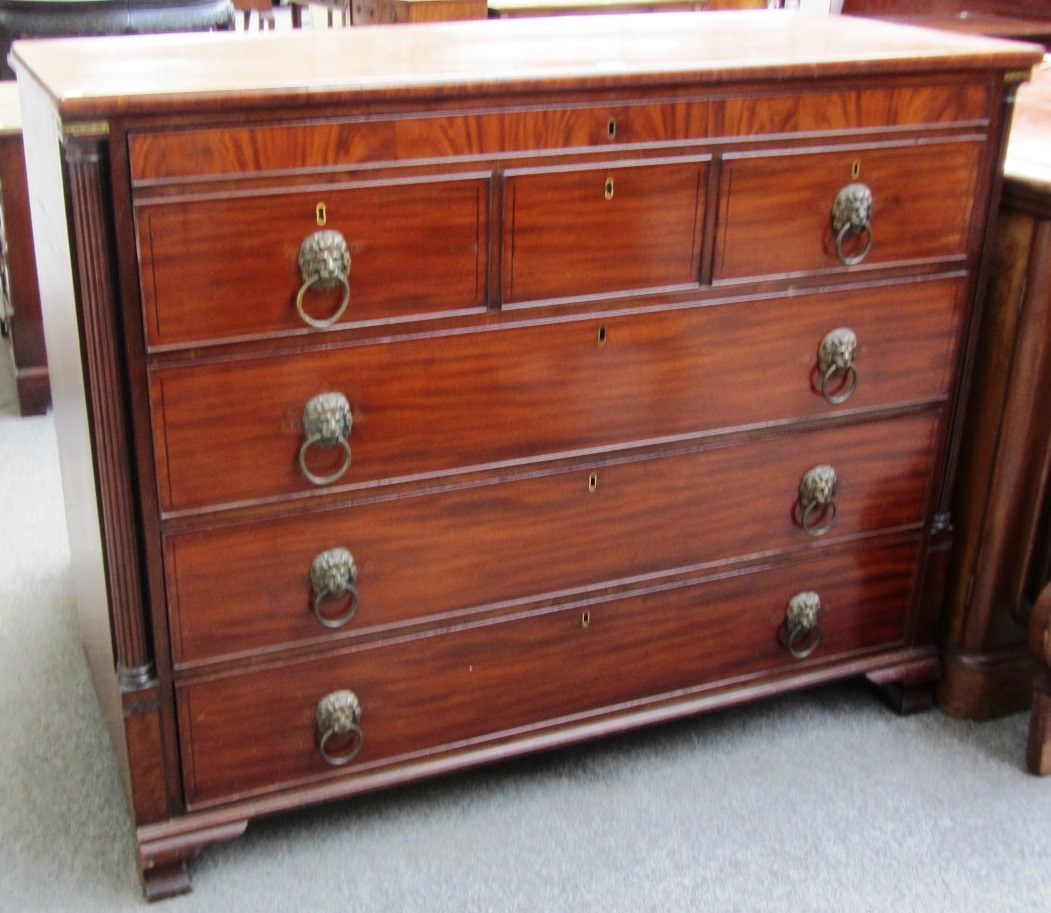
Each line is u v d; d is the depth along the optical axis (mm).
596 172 1608
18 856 1808
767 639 2012
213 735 1701
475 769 1990
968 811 1921
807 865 1804
